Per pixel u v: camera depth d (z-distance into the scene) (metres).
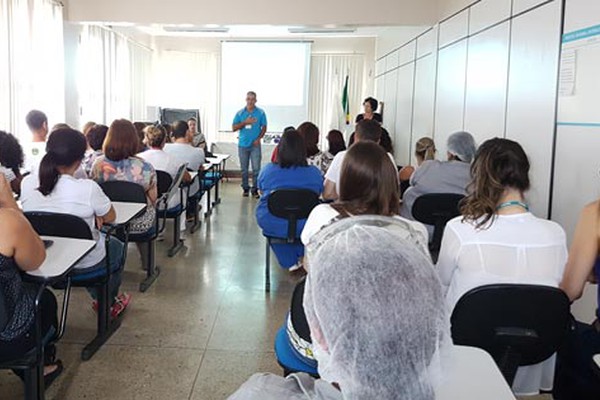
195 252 4.63
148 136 4.41
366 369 0.62
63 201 2.56
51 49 5.44
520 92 3.69
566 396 1.80
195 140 6.96
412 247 0.70
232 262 4.37
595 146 2.80
